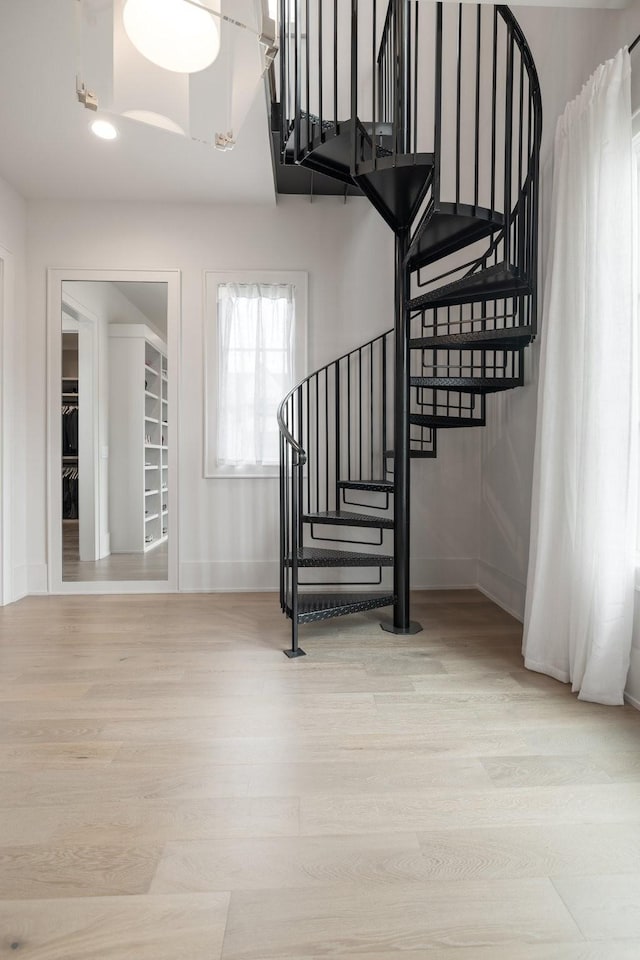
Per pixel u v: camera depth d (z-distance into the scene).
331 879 1.36
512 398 3.78
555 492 2.66
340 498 4.43
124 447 6.12
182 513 4.37
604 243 2.30
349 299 4.40
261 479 4.39
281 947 1.17
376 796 1.70
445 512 4.49
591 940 1.19
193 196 4.19
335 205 4.38
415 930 1.21
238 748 1.98
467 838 1.51
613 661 2.33
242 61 1.68
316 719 2.21
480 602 4.06
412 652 2.99
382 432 4.40
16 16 2.42
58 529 4.34
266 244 4.36
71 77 2.82
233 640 3.19
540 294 3.31
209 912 1.26
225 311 4.33
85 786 1.75
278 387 4.37
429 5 4.35
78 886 1.33
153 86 1.70
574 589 2.49
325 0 3.94
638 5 2.29
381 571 4.45
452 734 2.09
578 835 1.53
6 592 3.99
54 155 3.59
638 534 2.44
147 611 3.82
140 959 1.14
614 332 2.29
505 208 2.72
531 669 2.72
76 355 7.84
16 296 4.12
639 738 2.07
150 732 2.10
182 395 4.34
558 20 3.04
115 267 4.27
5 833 1.52
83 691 2.48
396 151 2.72
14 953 1.15
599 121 2.30
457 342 3.18
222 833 1.53
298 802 1.67
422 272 4.34
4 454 3.95
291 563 3.27
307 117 2.95
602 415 2.31
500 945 1.18
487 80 4.08
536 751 1.97
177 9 1.52
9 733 2.09
